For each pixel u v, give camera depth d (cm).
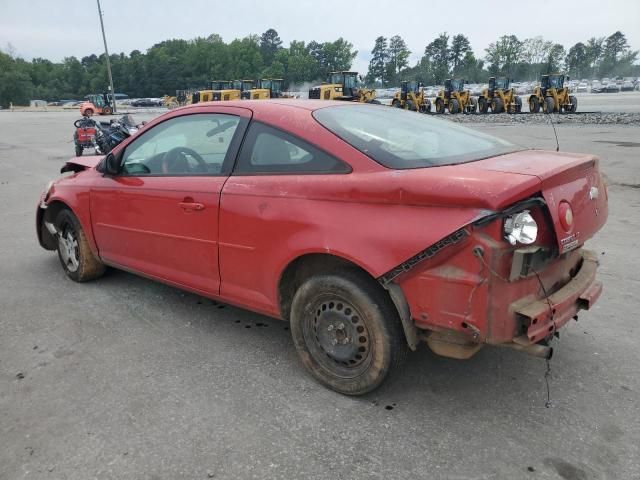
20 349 363
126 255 426
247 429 274
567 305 273
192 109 381
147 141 405
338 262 299
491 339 245
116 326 399
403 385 314
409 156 288
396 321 281
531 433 268
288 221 302
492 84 3177
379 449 258
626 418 279
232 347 364
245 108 350
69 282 496
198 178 358
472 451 255
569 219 262
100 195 433
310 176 300
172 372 331
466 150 314
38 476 242
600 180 313
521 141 1523
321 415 286
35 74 13912
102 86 13338
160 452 257
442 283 251
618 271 491
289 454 255
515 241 234
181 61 13112
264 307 334
